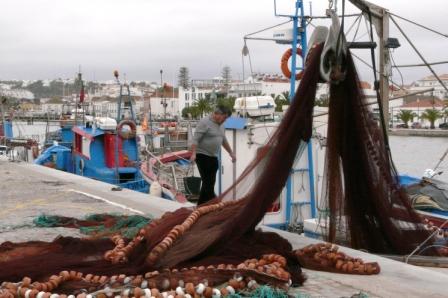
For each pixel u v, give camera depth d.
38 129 42.97
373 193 7.89
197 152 9.88
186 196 15.25
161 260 5.84
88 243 6.85
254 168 7.03
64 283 5.26
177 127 27.42
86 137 21.33
